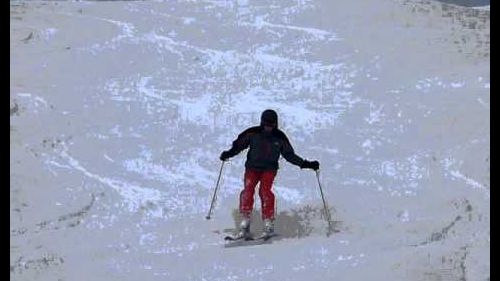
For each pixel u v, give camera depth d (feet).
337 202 109.29
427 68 203.10
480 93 169.68
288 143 96.02
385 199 109.50
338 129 154.81
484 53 219.82
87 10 303.07
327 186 118.42
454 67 202.80
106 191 120.88
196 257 87.56
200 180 127.24
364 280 73.77
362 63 213.66
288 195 115.34
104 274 83.41
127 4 310.24
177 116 168.55
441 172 121.29
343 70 208.13
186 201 115.75
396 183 118.21
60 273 84.99
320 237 92.84
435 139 142.20
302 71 209.77
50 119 165.27
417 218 99.71
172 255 89.51
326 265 80.23
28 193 119.55
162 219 108.27
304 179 122.72
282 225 99.96
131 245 96.63
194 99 184.75
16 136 152.35
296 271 78.74
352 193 113.80
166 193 120.26
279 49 236.02
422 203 106.01
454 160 125.18
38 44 251.19
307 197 113.70
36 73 211.41
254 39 248.52
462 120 150.61
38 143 147.74
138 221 107.86
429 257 77.92
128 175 129.80
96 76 209.56
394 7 286.46
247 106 177.47
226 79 205.16
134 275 82.33
